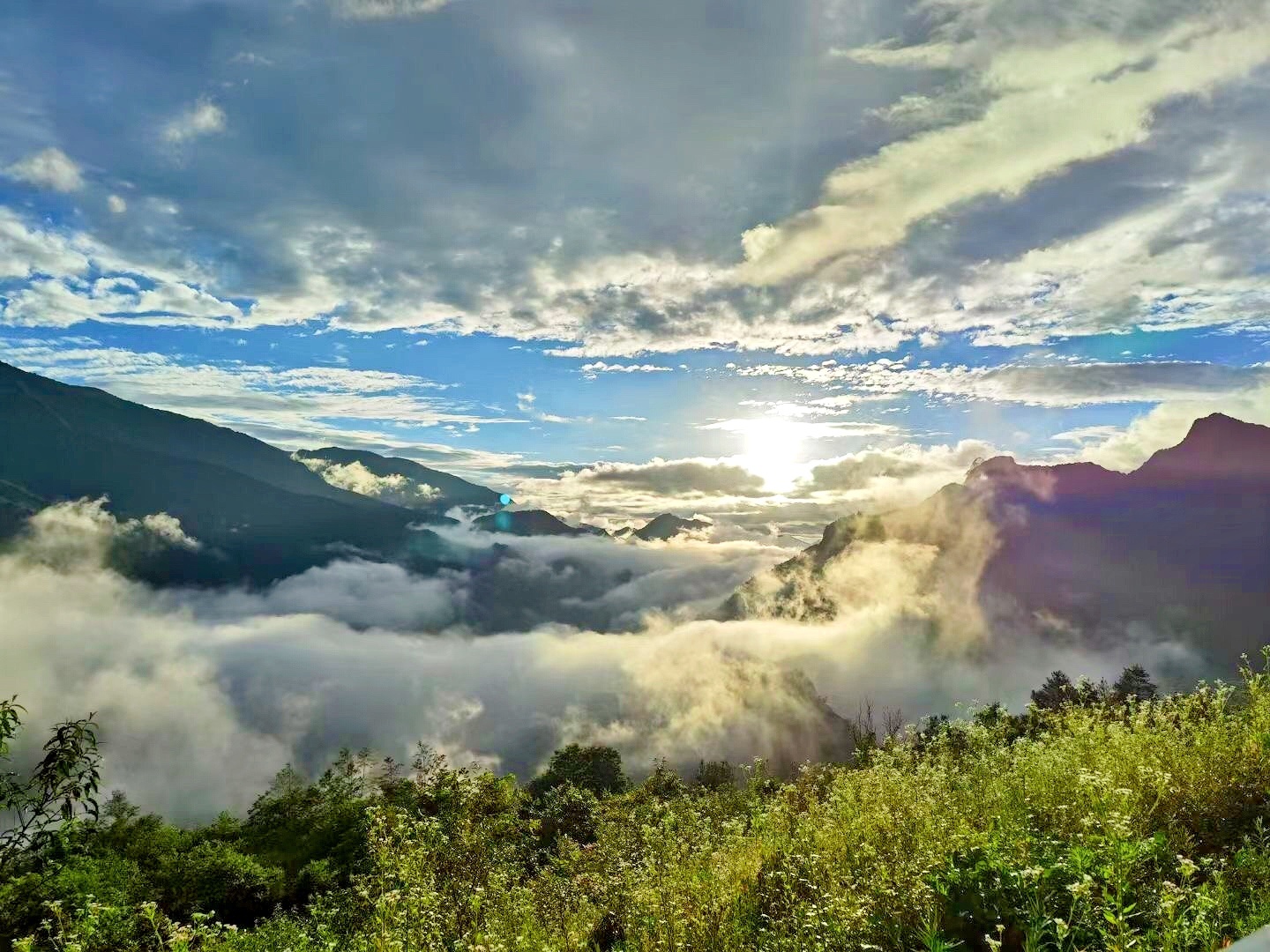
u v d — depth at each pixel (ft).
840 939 16.21
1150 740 23.89
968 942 15.11
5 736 20.44
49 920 20.79
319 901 30.53
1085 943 13.73
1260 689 25.90
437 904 23.17
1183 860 13.30
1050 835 18.67
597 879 26.71
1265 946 5.12
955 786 26.22
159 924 20.17
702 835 26.91
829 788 30.22
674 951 18.99
